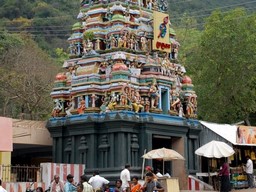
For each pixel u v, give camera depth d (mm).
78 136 33250
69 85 35594
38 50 61812
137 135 32750
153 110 33594
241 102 47625
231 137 35000
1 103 56156
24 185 27672
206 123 37000
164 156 28859
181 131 34969
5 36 63969
